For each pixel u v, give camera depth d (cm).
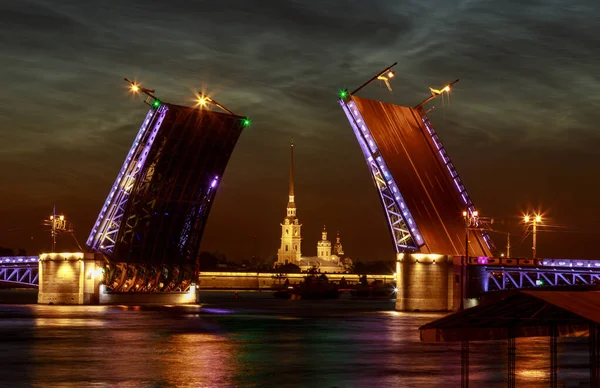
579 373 3111
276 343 4453
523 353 3900
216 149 8319
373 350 4038
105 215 8862
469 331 2103
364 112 8319
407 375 3016
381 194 8781
